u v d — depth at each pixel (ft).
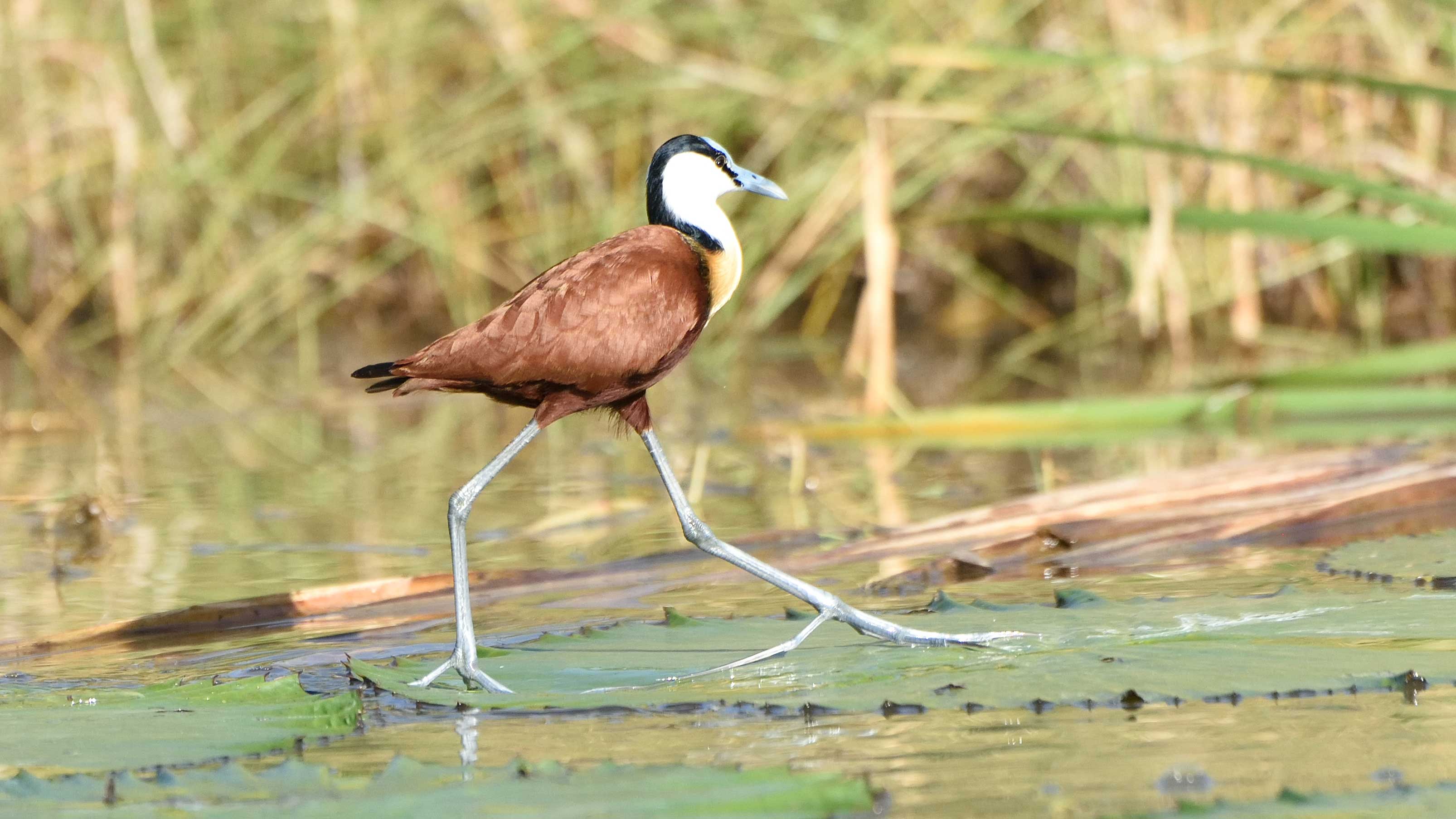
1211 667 20.06
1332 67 57.06
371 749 18.47
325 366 62.18
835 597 22.95
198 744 18.38
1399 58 55.57
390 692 20.75
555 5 62.13
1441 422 43.68
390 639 24.57
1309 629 21.76
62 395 56.03
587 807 15.53
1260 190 57.57
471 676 21.18
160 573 29.91
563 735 18.84
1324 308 59.77
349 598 27.04
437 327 67.67
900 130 58.80
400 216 64.39
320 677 22.13
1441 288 59.98
